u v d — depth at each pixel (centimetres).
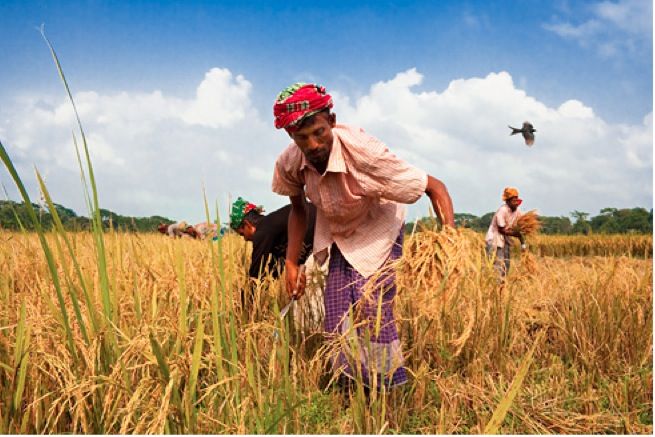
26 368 263
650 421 321
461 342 293
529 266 502
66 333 279
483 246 321
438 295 278
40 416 261
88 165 273
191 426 251
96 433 259
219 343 275
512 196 842
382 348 319
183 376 289
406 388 333
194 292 357
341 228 338
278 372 313
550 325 452
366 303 321
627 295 442
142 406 247
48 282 340
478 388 307
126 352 258
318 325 388
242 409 259
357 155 315
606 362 404
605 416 315
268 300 392
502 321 384
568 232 2791
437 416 301
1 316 318
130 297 329
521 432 293
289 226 383
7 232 429
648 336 420
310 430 280
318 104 302
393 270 327
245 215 455
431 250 293
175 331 299
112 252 313
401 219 354
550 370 376
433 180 325
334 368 333
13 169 232
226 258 403
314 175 334
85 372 260
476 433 286
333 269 350
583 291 463
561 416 311
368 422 275
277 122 309
